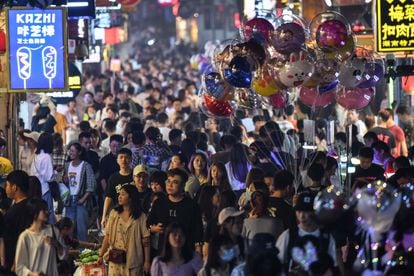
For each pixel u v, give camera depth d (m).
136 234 27.39
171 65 118.75
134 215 27.45
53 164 37.16
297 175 33.06
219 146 39.84
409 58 42.53
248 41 29.89
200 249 27.25
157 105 60.53
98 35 67.62
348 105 31.70
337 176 32.94
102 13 63.84
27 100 50.09
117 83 74.94
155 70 103.62
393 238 23.45
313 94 31.59
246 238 25.11
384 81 46.19
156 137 37.25
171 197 27.44
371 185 22.95
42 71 32.50
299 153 33.84
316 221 23.25
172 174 27.36
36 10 32.44
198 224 27.28
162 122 48.09
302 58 29.06
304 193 23.98
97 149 43.47
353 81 30.19
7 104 37.31
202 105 33.53
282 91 31.02
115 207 27.72
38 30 32.50
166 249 24.53
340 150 35.50
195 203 27.47
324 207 22.94
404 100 49.69
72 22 49.75
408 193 24.02
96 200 36.41
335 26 29.39
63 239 27.09
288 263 23.39
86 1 39.75
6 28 32.38
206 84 31.67
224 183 30.16
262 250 22.86
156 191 29.28
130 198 27.38
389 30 34.41
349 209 22.88
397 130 42.72
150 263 27.45
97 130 45.75
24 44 32.44
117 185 31.81
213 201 28.42
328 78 29.97
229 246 23.50
